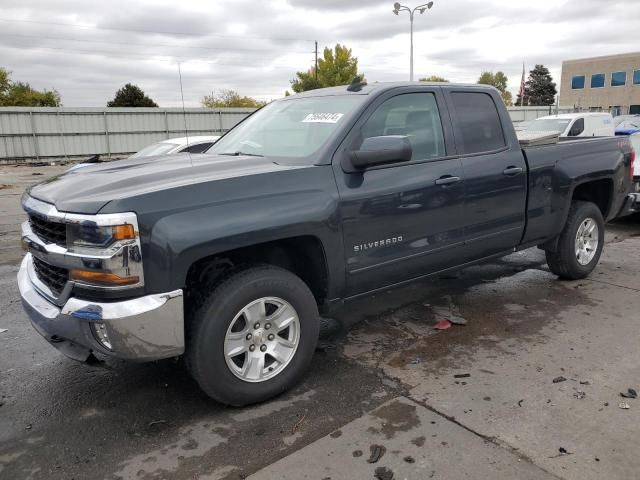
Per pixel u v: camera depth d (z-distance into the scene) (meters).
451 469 2.66
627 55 59.75
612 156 5.68
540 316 4.72
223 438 2.99
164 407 3.35
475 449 2.81
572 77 65.44
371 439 2.94
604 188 5.85
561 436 2.90
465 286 5.65
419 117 4.12
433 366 3.81
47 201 3.08
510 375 3.63
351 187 3.56
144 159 4.13
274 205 3.20
